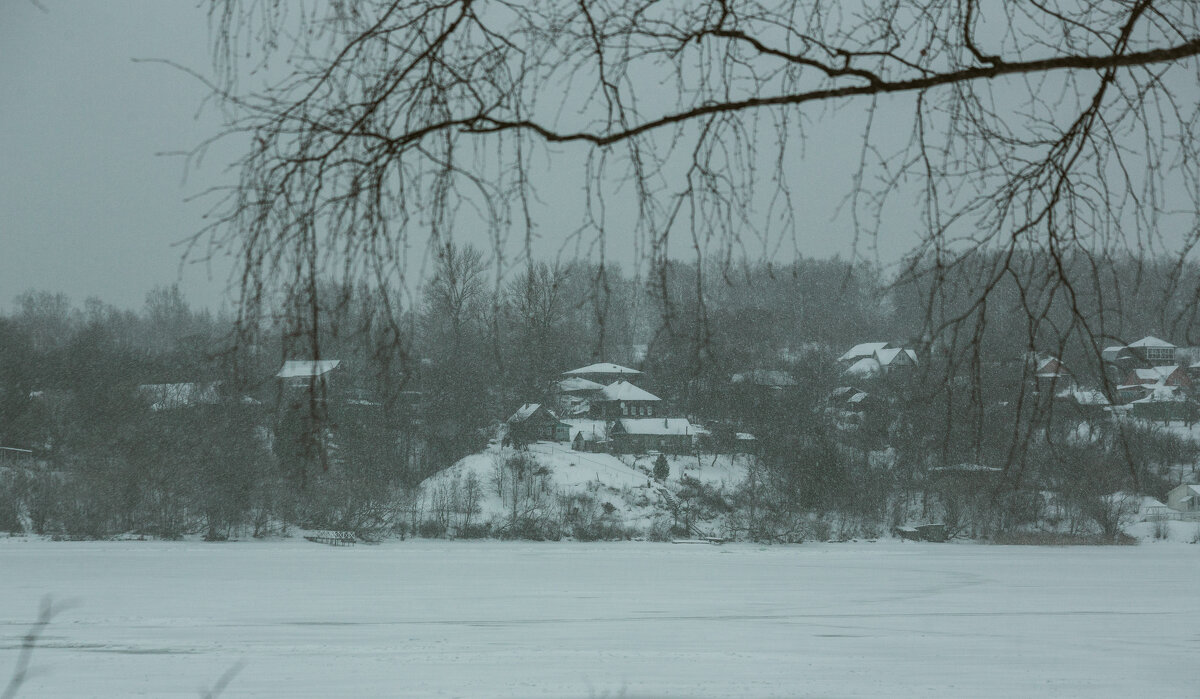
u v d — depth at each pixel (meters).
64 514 70.25
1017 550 75.44
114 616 44.50
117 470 67.81
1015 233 4.38
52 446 74.06
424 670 31.06
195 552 66.69
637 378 108.25
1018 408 4.40
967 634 42.72
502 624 44.25
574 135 4.07
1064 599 56.12
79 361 71.50
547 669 31.09
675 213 4.31
